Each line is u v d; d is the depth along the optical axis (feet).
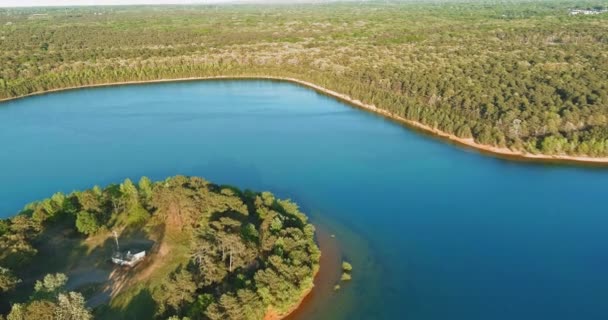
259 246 366.43
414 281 382.63
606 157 632.79
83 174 580.30
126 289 334.85
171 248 383.24
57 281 307.17
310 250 377.91
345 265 388.57
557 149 640.58
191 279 311.68
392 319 338.75
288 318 329.11
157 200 421.59
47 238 393.70
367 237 442.91
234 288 322.34
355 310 344.28
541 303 364.99
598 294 376.07
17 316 270.26
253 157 636.48
